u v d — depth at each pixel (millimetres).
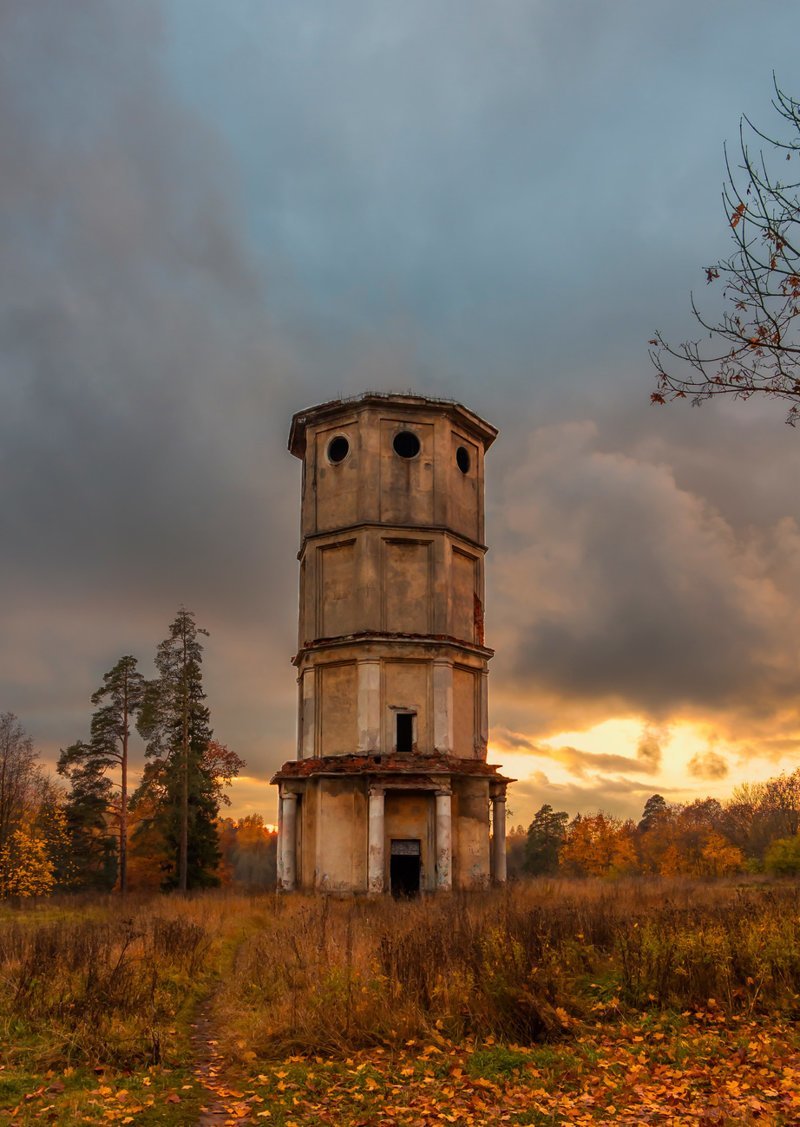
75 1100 9047
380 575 40031
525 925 14789
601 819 88812
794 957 12680
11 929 20703
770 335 9445
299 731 41469
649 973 12875
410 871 38281
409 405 41344
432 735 38719
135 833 56938
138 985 13445
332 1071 10328
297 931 19000
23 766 58844
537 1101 8961
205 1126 8672
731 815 117812
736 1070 9727
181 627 56281
